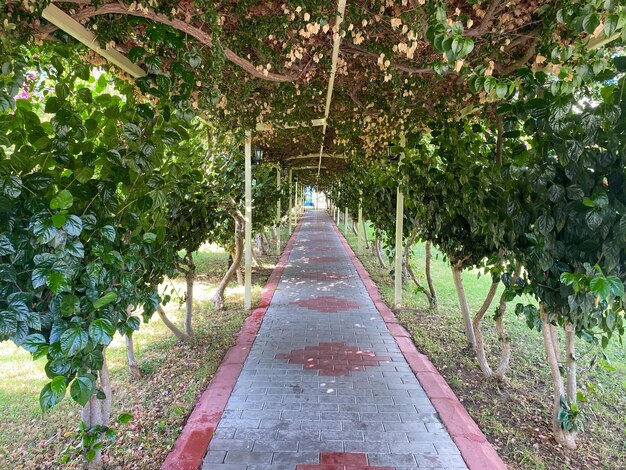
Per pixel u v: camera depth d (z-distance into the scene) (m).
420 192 3.93
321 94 3.94
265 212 7.05
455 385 3.23
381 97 3.89
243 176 5.59
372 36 2.62
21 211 1.49
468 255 3.56
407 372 3.46
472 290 6.65
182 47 2.10
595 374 3.53
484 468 2.22
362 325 4.75
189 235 3.86
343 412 2.79
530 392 3.16
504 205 2.35
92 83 2.53
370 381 3.28
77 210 1.66
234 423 2.65
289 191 10.65
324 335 4.39
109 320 1.61
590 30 1.48
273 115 4.23
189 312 4.18
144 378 3.35
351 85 3.85
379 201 6.23
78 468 2.25
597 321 2.05
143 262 2.12
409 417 2.74
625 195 1.75
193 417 2.71
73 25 1.98
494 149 3.15
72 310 1.48
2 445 2.49
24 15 1.84
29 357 3.90
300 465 2.23
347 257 9.84
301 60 3.09
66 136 1.65
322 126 5.44
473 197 2.79
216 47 2.03
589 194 1.82
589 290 1.68
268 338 4.29
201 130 4.56
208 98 2.21
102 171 1.77
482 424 2.69
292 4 2.22
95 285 1.59
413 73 3.06
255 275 7.71
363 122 4.77
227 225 5.53
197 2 1.91
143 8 1.91
